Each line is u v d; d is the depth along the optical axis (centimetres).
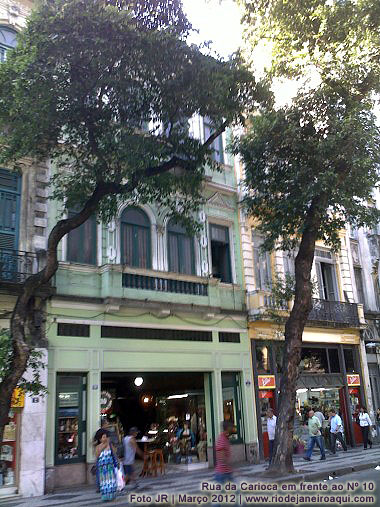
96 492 1209
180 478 1379
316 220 1405
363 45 1374
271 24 1463
